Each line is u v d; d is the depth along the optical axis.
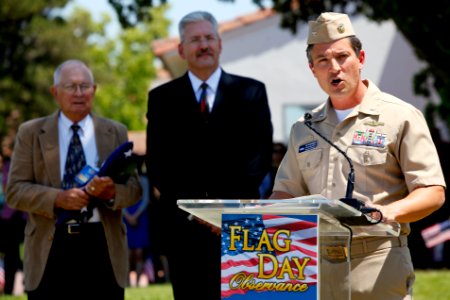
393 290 6.21
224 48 28.59
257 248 5.30
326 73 6.36
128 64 57.19
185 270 8.62
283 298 5.25
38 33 46.47
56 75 9.01
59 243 8.60
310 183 6.61
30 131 8.93
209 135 8.76
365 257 6.23
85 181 8.63
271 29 28.47
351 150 6.39
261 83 9.03
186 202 5.42
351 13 17.28
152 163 8.87
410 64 27.19
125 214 16.47
